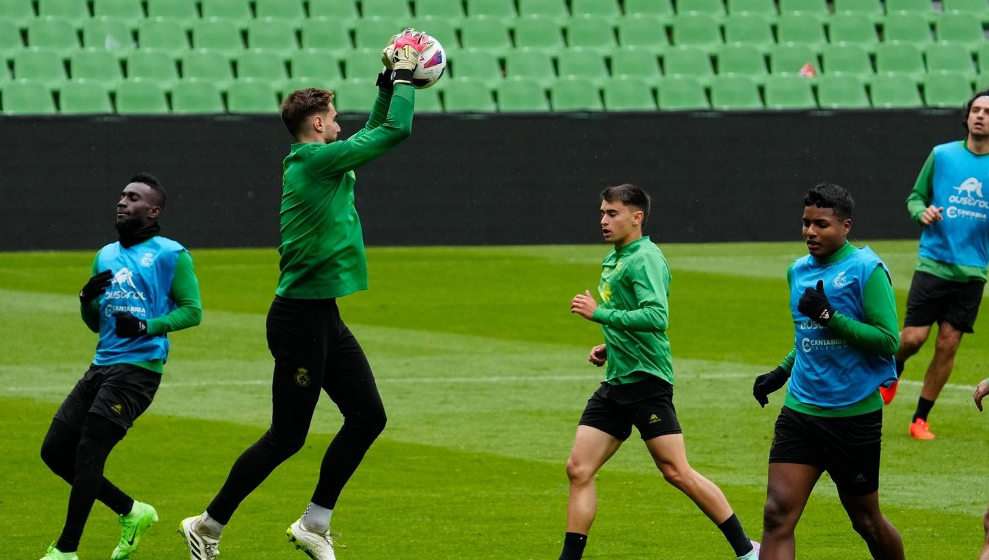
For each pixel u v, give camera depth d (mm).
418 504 30141
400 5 93125
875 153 84562
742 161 84000
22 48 83625
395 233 81312
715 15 96250
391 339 53375
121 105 81250
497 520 28703
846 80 90500
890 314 21359
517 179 82188
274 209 79125
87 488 24016
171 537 27375
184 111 81750
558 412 40656
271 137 78812
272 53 86500
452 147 81562
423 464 34188
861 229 84812
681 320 57625
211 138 78125
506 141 82000
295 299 23750
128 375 24625
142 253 25141
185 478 32656
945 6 100750
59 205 76312
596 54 90500
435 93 85562
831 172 84438
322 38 89625
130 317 24172
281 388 23984
